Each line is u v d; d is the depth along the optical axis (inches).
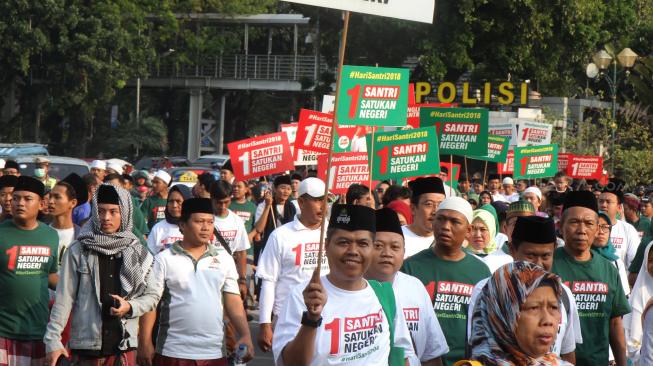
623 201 728.3
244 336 385.1
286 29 2906.0
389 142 630.5
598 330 367.2
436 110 751.7
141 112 2962.6
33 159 1098.1
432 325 317.4
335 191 636.7
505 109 2027.6
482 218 404.5
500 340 227.3
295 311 262.5
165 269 379.9
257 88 2834.6
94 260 373.1
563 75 2017.7
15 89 2637.8
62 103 2450.8
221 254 389.4
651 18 2420.0
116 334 373.7
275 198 743.1
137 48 2524.6
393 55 1891.0
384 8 267.3
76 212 535.2
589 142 1681.8
